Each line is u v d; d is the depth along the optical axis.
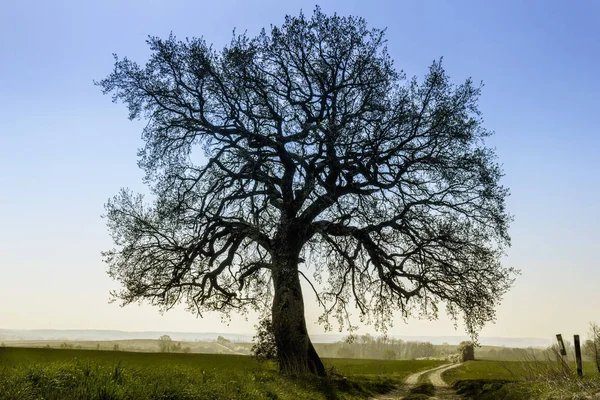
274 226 22.47
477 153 22.95
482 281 23.17
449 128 22.38
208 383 10.77
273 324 22.69
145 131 23.95
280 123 24.09
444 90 23.25
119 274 24.14
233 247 25.08
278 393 13.36
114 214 24.20
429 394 25.41
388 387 29.33
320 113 24.27
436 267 23.50
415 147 23.47
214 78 23.17
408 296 24.12
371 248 24.36
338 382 23.25
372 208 23.11
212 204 23.05
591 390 12.80
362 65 23.00
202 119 24.09
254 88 23.41
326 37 23.50
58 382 7.62
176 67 23.36
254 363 29.06
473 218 23.47
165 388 9.00
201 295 25.06
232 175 22.92
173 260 24.25
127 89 24.00
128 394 8.01
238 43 23.06
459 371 51.53
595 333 15.87
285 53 24.03
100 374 8.46
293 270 22.98
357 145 22.94
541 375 17.03
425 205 23.55
